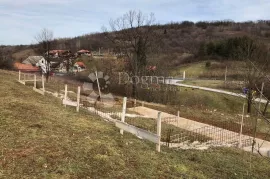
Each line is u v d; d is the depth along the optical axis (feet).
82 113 43.47
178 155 30.50
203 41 342.23
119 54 139.74
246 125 63.26
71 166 21.65
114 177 21.20
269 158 38.04
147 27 135.23
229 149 39.22
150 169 23.62
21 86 69.46
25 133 27.53
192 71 252.62
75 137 28.19
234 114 84.94
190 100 138.62
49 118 34.83
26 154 22.77
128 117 52.11
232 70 214.28
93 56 188.75
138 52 133.18
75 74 155.22
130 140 30.68
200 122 62.59
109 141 28.63
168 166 25.16
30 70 218.79
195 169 26.73
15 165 20.93
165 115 67.21
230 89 160.97
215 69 246.88
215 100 141.49
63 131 29.86
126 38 133.59
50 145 25.04
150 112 69.82
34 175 19.85
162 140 38.17
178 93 150.30
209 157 32.53
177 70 245.45
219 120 67.92
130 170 22.77
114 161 23.88
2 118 31.60
